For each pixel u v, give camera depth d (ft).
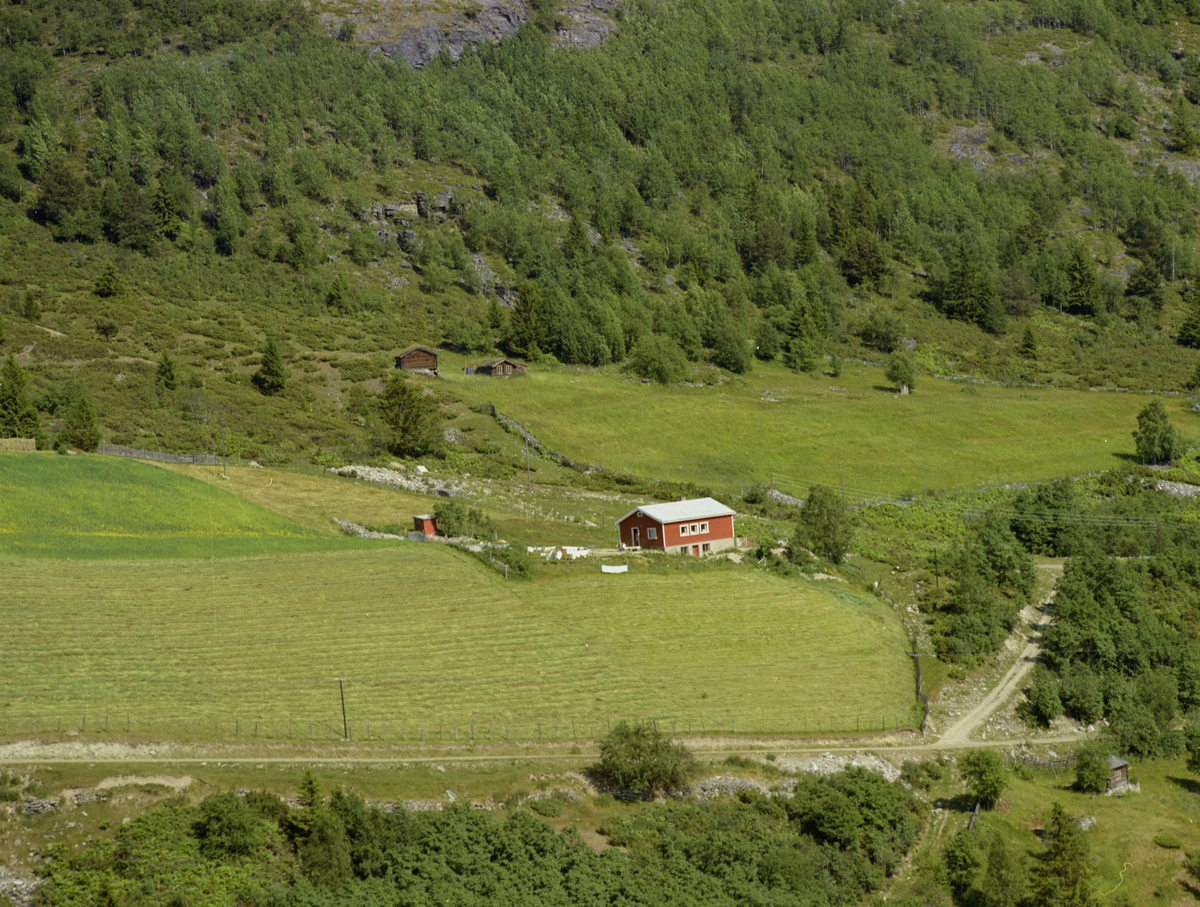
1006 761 250.16
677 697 246.27
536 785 207.21
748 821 206.90
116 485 333.21
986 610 312.91
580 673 249.75
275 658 239.71
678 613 283.79
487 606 273.95
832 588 313.73
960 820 226.17
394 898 176.96
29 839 177.78
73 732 200.95
